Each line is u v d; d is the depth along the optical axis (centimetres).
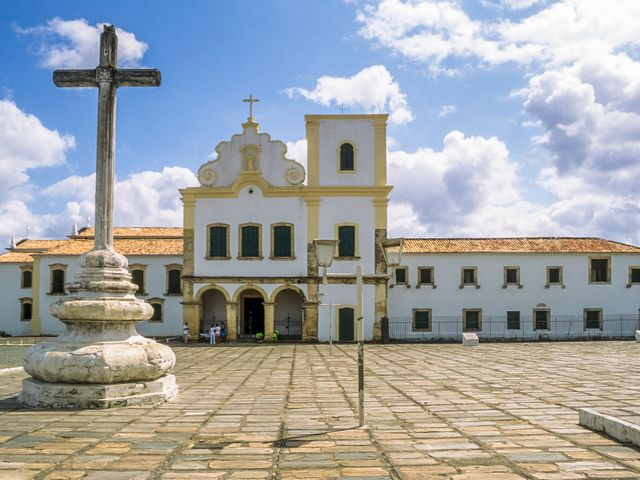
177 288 4378
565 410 1178
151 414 1125
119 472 741
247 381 1706
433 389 1505
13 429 985
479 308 4044
